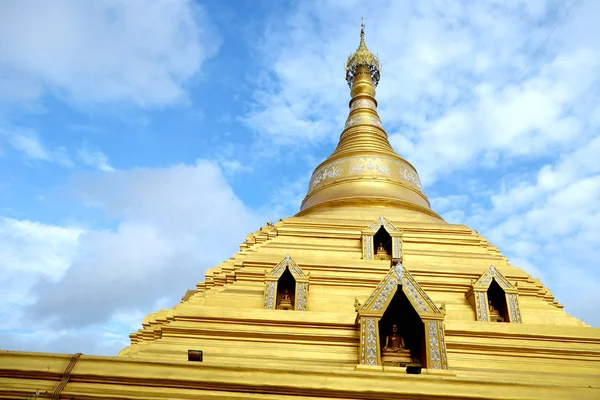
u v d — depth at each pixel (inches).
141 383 412.8
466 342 563.8
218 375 415.2
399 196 1008.9
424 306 517.7
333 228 852.6
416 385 418.0
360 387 413.4
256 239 893.8
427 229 858.8
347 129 1239.5
